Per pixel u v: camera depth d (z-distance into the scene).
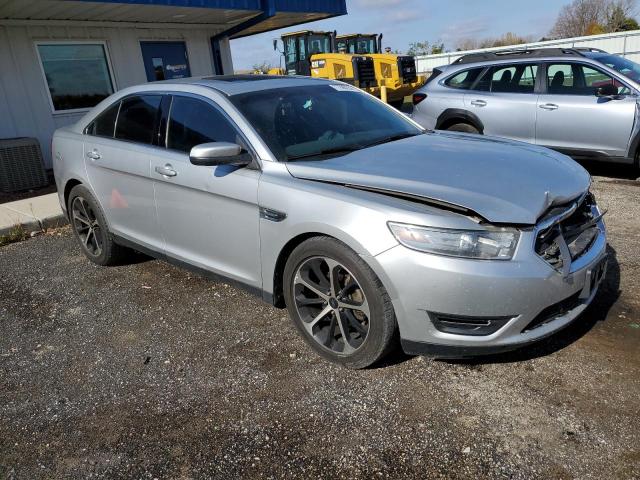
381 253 2.65
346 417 2.67
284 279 3.20
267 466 2.40
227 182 3.36
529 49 7.52
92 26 9.54
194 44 11.34
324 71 17.38
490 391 2.79
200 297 4.14
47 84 9.22
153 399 2.92
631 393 2.69
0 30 8.55
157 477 2.38
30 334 3.74
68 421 2.79
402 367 3.04
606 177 7.09
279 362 3.18
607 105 6.51
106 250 4.74
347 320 2.98
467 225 2.55
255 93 3.71
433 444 2.46
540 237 2.64
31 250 5.57
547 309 2.67
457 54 28.61
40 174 8.13
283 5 10.41
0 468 2.50
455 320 2.63
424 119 8.15
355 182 2.92
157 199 3.95
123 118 4.37
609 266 4.14
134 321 3.82
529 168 3.12
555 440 2.42
